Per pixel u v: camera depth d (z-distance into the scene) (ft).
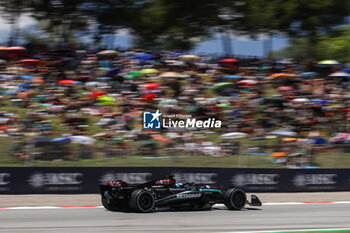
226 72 173.27
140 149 115.03
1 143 108.27
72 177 90.27
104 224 57.57
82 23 230.07
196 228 55.88
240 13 236.02
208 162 113.50
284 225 60.85
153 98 143.13
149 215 65.98
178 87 153.48
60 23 227.40
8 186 85.87
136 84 152.25
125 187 69.00
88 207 75.41
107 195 69.05
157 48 240.53
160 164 109.09
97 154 110.01
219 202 74.95
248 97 153.69
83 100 138.92
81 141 110.52
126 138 120.47
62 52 168.25
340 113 150.82
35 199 82.02
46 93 140.26
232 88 158.20
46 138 108.58
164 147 117.91
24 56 162.81
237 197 74.79
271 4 237.45
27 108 129.90
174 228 55.36
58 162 104.32
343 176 107.96
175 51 181.16
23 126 118.83
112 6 223.51
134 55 171.01
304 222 64.28
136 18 225.56
